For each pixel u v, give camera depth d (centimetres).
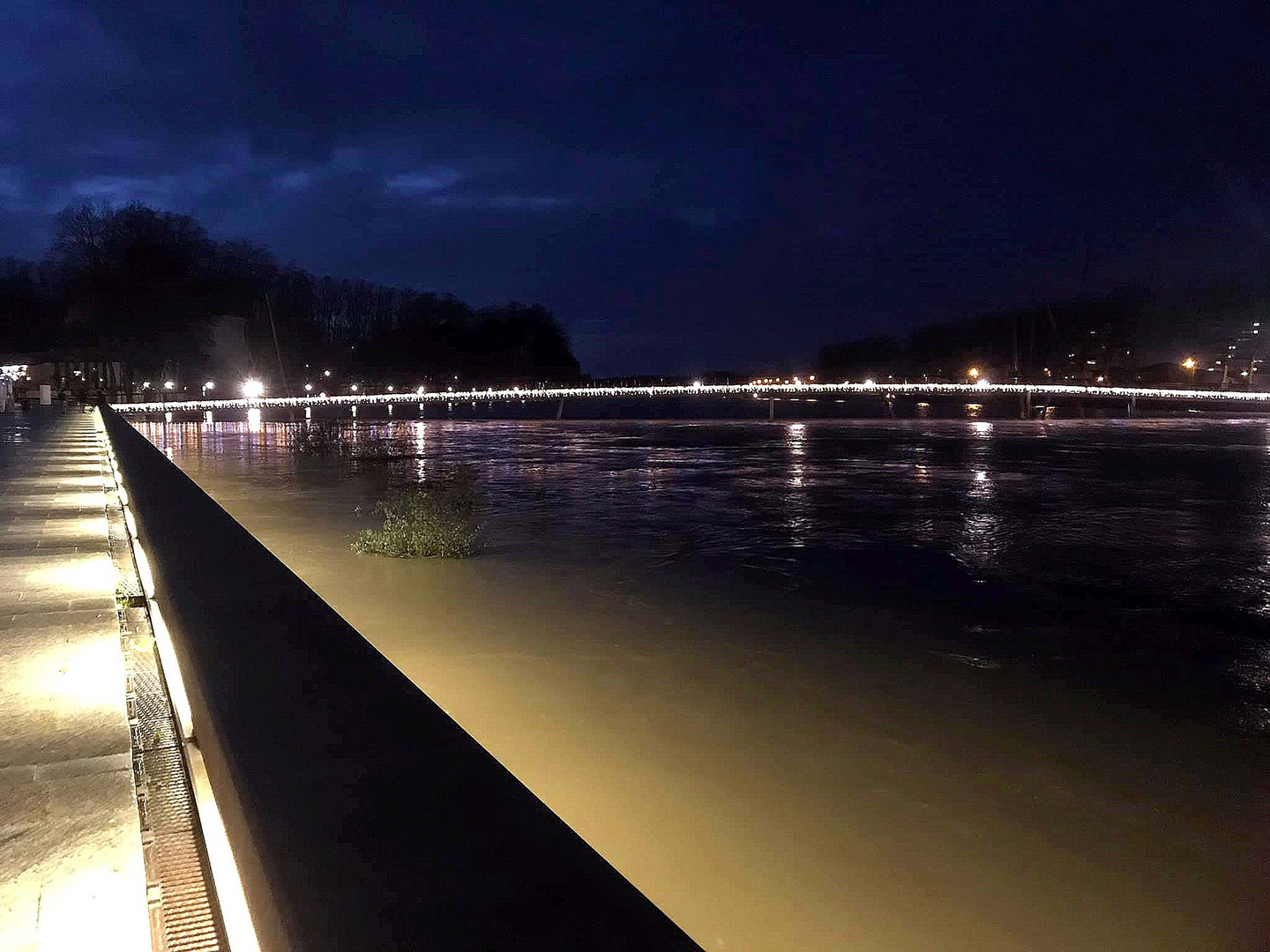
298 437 6156
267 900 124
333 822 141
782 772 714
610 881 128
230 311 10569
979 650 1102
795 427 9344
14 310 9800
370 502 2495
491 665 991
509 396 12438
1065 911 521
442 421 10594
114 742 291
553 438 6906
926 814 646
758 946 484
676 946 113
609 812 642
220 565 353
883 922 509
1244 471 4169
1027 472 4069
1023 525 2314
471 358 14400
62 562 612
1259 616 1313
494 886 125
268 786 153
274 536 1859
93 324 8825
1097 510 2659
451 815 145
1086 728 828
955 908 523
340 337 13288
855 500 2847
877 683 955
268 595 302
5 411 4372
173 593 303
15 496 1000
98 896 199
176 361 9544
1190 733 826
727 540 1956
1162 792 691
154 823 237
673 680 948
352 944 111
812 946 485
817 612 1280
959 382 13162
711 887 543
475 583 1420
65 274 9031
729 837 604
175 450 4841
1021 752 766
